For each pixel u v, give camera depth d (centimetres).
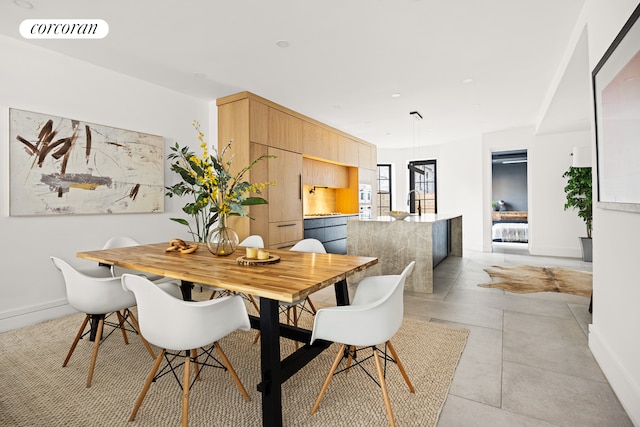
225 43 293
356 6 239
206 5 237
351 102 464
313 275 171
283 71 356
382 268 407
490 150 694
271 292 139
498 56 322
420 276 384
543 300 348
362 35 281
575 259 596
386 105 479
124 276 152
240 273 176
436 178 821
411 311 317
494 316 301
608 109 179
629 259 167
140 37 282
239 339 255
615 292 186
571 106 437
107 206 346
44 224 305
